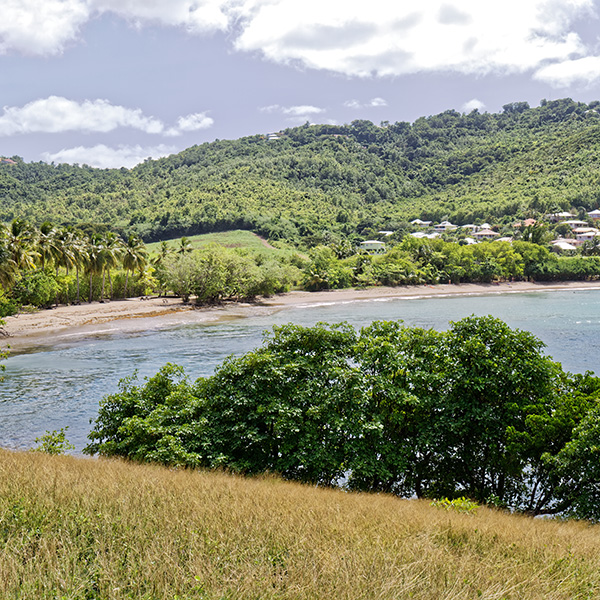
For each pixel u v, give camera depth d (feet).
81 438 80.07
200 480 34.27
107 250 254.27
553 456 43.65
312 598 15.80
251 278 291.79
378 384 51.26
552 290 397.60
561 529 32.04
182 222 602.44
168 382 58.39
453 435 50.65
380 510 30.32
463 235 622.13
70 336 179.63
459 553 21.83
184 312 248.52
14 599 14.23
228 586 15.89
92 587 15.56
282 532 21.75
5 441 78.02
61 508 22.40
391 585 16.43
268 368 51.57
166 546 18.57
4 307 198.80
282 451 48.47
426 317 244.42
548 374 50.08
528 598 17.10
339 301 323.37
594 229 603.67
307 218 643.45
